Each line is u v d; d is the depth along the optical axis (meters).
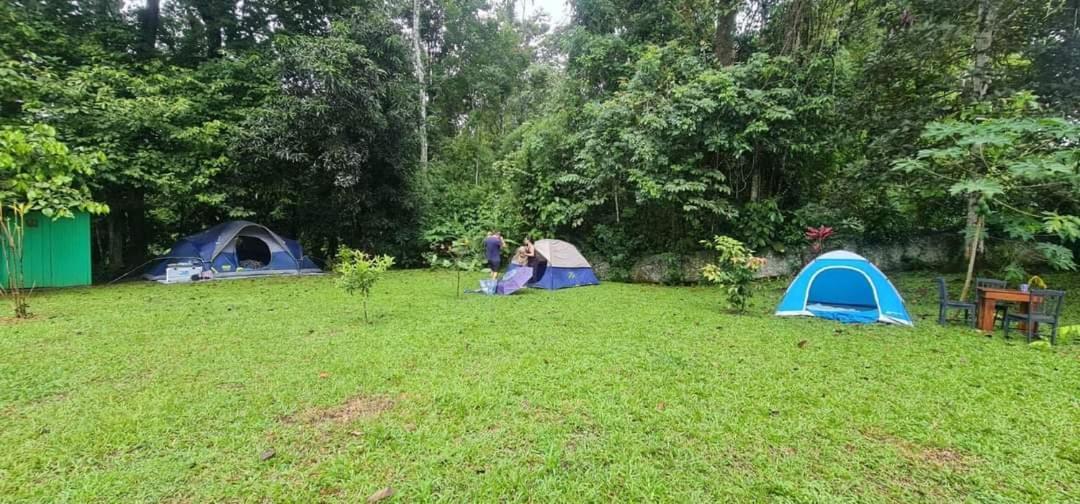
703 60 10.07
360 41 11.99
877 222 9.80
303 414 2.97
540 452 2.50
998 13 6.74
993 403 3.16
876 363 4.08
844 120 8.36
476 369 3.87
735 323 5.73
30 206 6.40
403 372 3.78
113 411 2.98
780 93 8.73
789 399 3.24
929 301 7.27
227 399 3.19
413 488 2.16
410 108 12.53
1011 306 5.39
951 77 7.38
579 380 3.59
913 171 6.75
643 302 7.41
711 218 9.99
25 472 2.27
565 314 6.32
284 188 11.88
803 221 9.66
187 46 12.05
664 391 3.37
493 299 7.70
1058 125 5.28
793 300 6.37
